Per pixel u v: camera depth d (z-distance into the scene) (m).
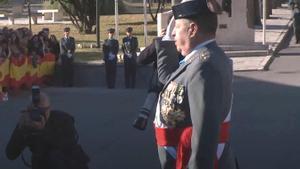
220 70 3.48
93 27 37.81
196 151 3.42
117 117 14.35
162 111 3.71
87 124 13.48
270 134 11.97
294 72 21.95
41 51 20.34
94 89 20.11
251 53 25.77
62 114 6.24
